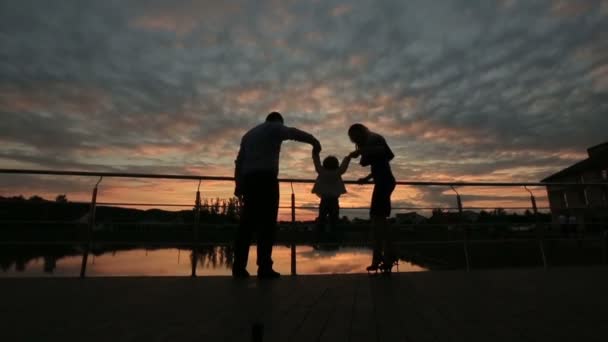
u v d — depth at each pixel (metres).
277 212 2.89
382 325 1.43
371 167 3.11
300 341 1.23
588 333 1.31
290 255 3.18
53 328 1.41
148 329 1.40
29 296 2.06
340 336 1.28
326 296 2.04
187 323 1.48
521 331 1.34
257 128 3.02
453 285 2.38
